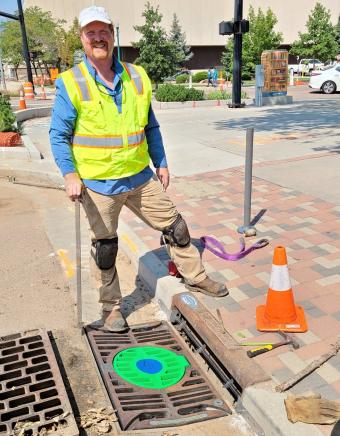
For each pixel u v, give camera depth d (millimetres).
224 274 3916
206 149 9078
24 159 8914
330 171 6844
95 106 2883
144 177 3219
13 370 2904
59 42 43062
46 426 2453
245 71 39844
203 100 18578
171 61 31281
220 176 7020
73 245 4977
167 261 4156
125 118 2979
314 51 41562
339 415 2355
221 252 4281
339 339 2939
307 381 2623
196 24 56188
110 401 2707
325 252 4219
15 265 4535
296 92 24266
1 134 9562
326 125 11203
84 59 2936
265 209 5434
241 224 5031
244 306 3428
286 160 7707
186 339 3367
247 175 4570
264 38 38562
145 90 3066
